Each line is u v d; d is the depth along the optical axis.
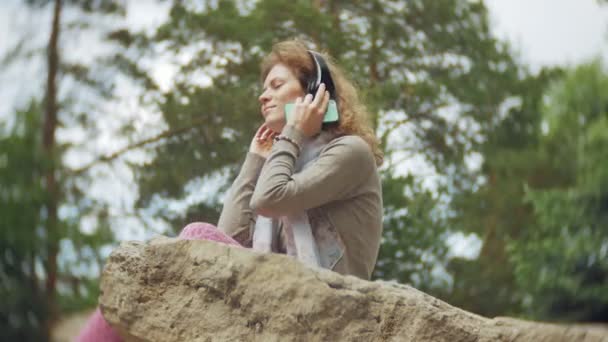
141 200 11.63
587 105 16.17
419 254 10.41
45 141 12.92
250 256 2.53
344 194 3.00
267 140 3.42
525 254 14.00
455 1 13.90
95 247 12.02
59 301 11.96
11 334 11.55
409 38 13.16
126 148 12.34
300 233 2.92
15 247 11.82
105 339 2.69
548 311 14.51
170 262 2.58
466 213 12.84
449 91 13.22
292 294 2.46
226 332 2.49
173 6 12.62
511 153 14.08
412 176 10.79
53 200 12.41
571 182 15.52
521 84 14.82
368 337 2.43
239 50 11.99
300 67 3.27
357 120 3.19
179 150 11.52
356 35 12.62
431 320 2.42
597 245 14.70
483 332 2.42
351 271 3.02
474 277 12.02
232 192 3.36
